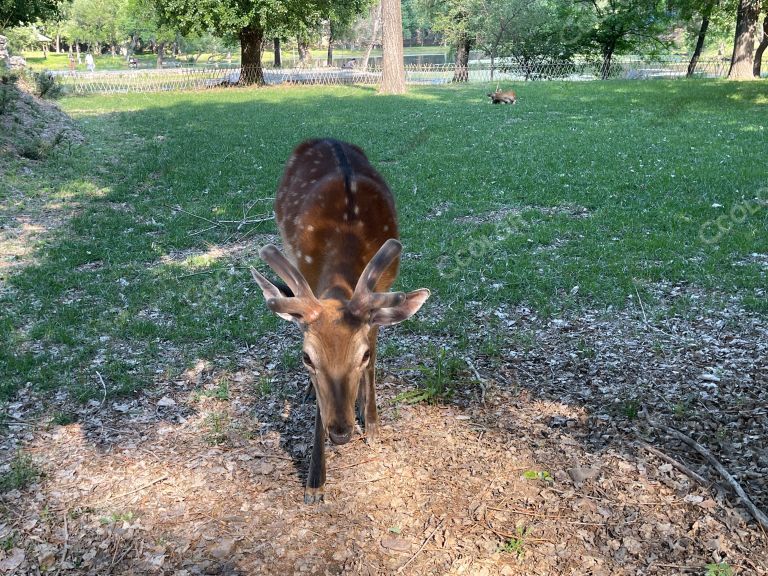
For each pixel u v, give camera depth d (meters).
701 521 1.53
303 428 1.92
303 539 1.52
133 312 2.63
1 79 6.76
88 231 3.63
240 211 3.95
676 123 6.84
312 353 1.31
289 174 2.13
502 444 1.82
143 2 12.70
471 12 15.43
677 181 4.30
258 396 2.08
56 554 1.48
